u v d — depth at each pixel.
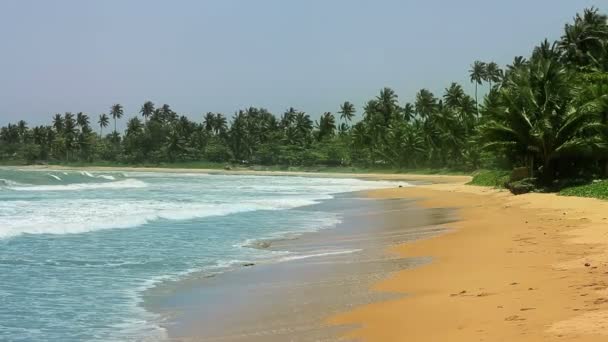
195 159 169.75
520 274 11.90
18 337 9.16
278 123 175.88
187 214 28.09
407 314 9.42
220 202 36.47
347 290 11.85
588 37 60.12
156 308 10.98
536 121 38.97
